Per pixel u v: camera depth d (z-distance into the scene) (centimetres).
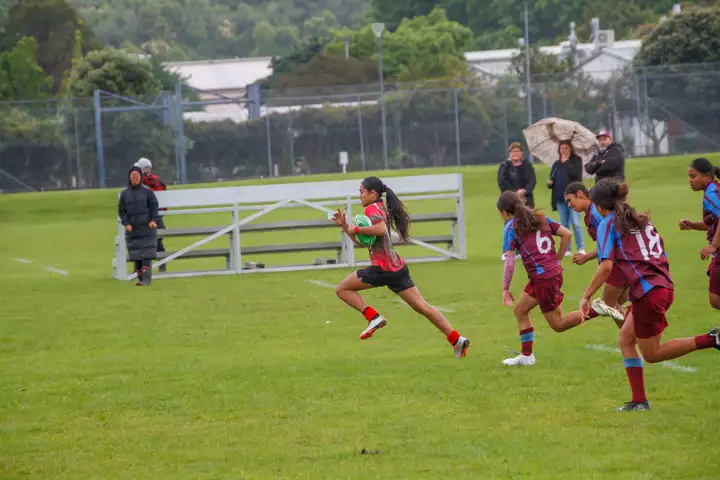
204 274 5309
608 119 14550
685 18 18388
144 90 18938
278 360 2994
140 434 2200
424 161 14888
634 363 2253
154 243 4941
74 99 14375
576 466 1856
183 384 2698
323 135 14988
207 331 3581
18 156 14150
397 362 2900
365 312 2784
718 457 1888
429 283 4553
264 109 15712
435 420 2228
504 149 14800
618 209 2241
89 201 11225
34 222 10288
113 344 3388
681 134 14375
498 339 3209
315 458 1973
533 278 2723
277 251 5356
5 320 3959
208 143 14988
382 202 2775
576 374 2644
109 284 5075
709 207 3017
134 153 14562
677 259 4978
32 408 2475
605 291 2642
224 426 2245
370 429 2172
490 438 2067
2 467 1978
